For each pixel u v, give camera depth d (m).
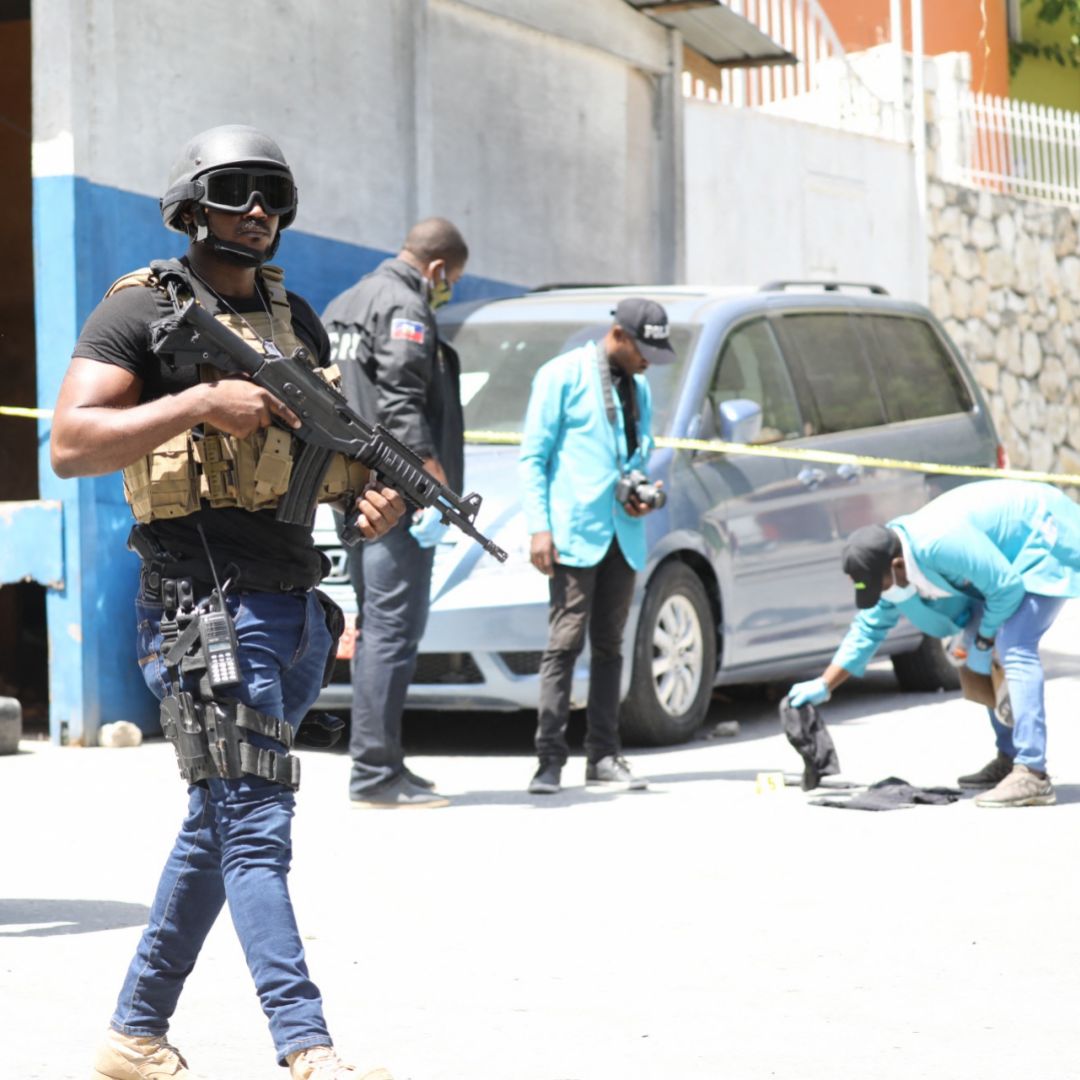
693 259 37.19
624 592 20.23
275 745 9.27
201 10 25.34
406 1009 11.54
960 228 44.97
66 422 8.95
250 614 9.33
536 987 12.04
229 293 9.62
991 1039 10.76
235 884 9.08
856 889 14.88
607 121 34.16
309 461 9.44
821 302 27.33
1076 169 49.06
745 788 20.11
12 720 23.19
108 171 23.67
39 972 12.45
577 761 22.69
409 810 18.97
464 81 30.50
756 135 38.91
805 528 25.34
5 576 23.84
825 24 44.31
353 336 18.86
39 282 23.38
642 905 14.41
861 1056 10.47
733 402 23.48
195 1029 11.15
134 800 19.55
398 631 19.08
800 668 25.81
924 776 20.78
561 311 26.06
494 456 23.20
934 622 19.72
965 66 46.06
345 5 28.03
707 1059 10.45
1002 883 14.99
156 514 9.30
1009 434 46.19
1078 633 34.22
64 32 23.09
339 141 27.92
